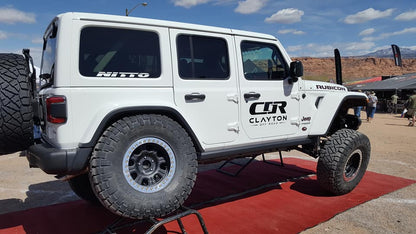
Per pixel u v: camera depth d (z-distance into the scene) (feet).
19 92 8.71
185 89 10.12
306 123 13.42
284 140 12.91
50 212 12.79
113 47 9.11
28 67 9.82
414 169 19.47
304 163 21.04
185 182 9.33
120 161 8.38
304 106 13.32
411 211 12.60
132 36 9.45
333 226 11.26
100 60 8.86
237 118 11.29
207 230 10.25
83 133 8.45
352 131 14.26
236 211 12.69
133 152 8.80
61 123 8.22
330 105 14.05
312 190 15.24
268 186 15.89
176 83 9.97
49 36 10.36
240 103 11.35
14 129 8.70
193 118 10.27
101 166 8.14
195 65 10.52
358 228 11.10
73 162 8.17
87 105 8.50
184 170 9.36
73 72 8.39
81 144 8.27
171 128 9.21
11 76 8.75
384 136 34.78
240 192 15.03
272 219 11.88
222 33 11.25
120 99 8.97
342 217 12.01
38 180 17.72
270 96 12.17
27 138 9.08
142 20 9.57
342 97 14.48
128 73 9.25
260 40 12.28
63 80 8.28
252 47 12.14
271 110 12.23
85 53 8.66
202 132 10.49
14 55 9.67
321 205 13.23
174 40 10.11
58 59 8.27
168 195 8.93
